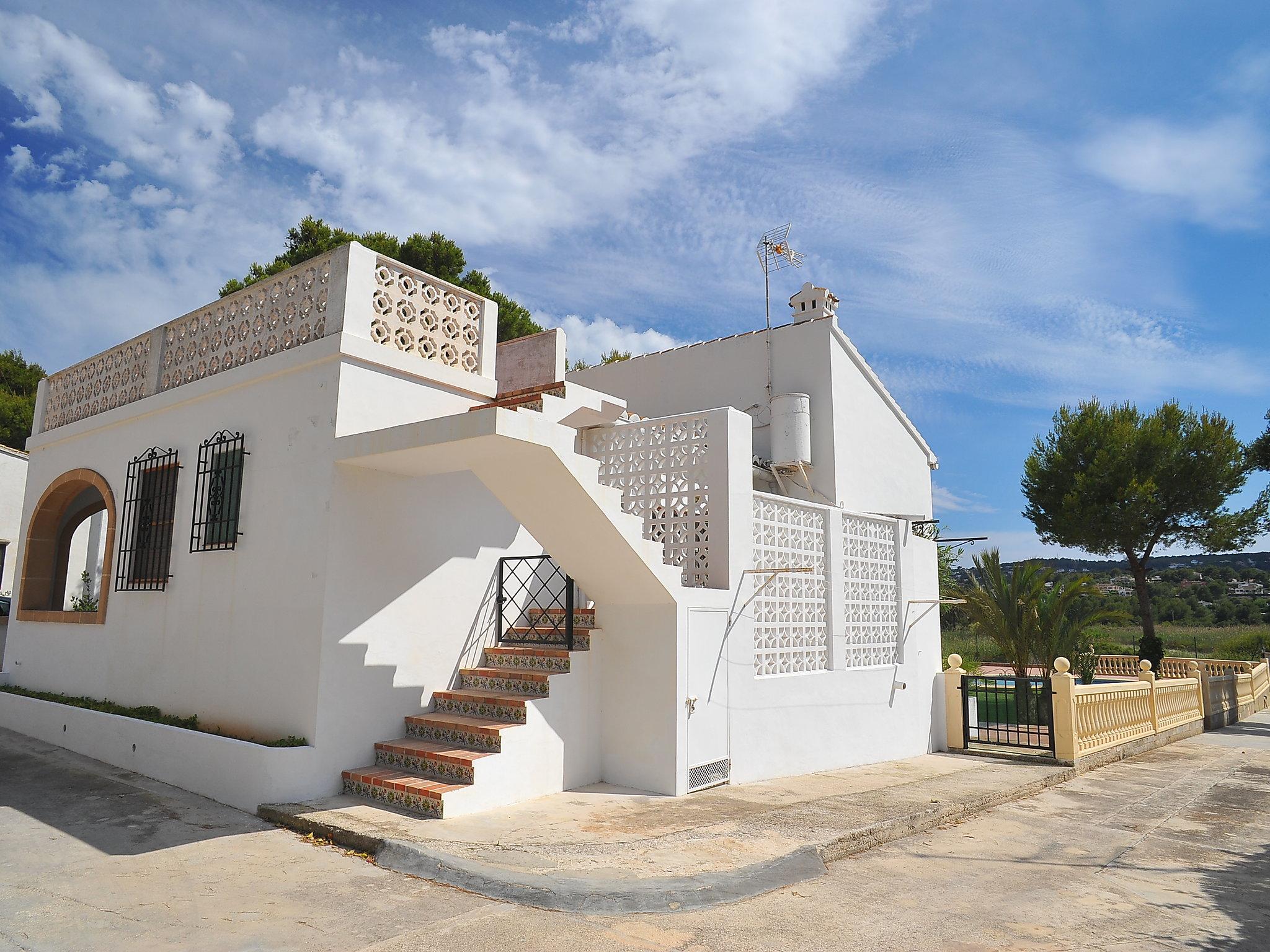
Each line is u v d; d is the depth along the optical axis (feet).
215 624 25.95
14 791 23.22
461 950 12.65
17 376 87.25
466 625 26.61
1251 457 59.16
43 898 14.78
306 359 24.09
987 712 38.91
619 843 18.16
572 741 24.20
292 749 21.18
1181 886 17.78
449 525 26.27
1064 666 34.88
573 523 22.31
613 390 52.70
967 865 18.97
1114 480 71.61
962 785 27.66
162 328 31.94
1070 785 30.99
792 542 30.55
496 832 18.81
